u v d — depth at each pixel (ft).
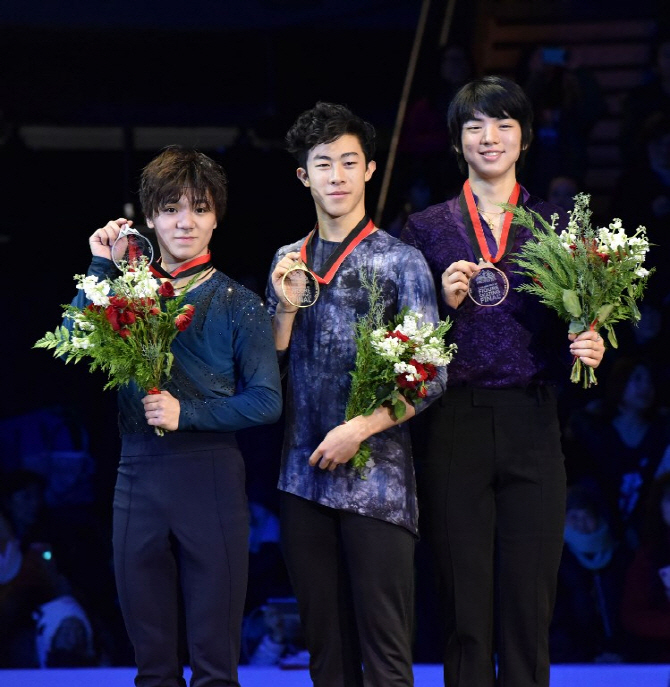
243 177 81.35
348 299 39.55
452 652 40.29
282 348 40.29
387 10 86.74
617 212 75.97
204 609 36.70
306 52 86.79
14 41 83.82
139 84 85.30
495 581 40.60
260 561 64.34
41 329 78.13
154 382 36.52
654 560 62.23
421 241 41.68
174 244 38.40
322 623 39.68
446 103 82.28
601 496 64.44
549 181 79.00
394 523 38.78
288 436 40.01
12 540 64.49
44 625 62.80
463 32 85.92
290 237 81.20
